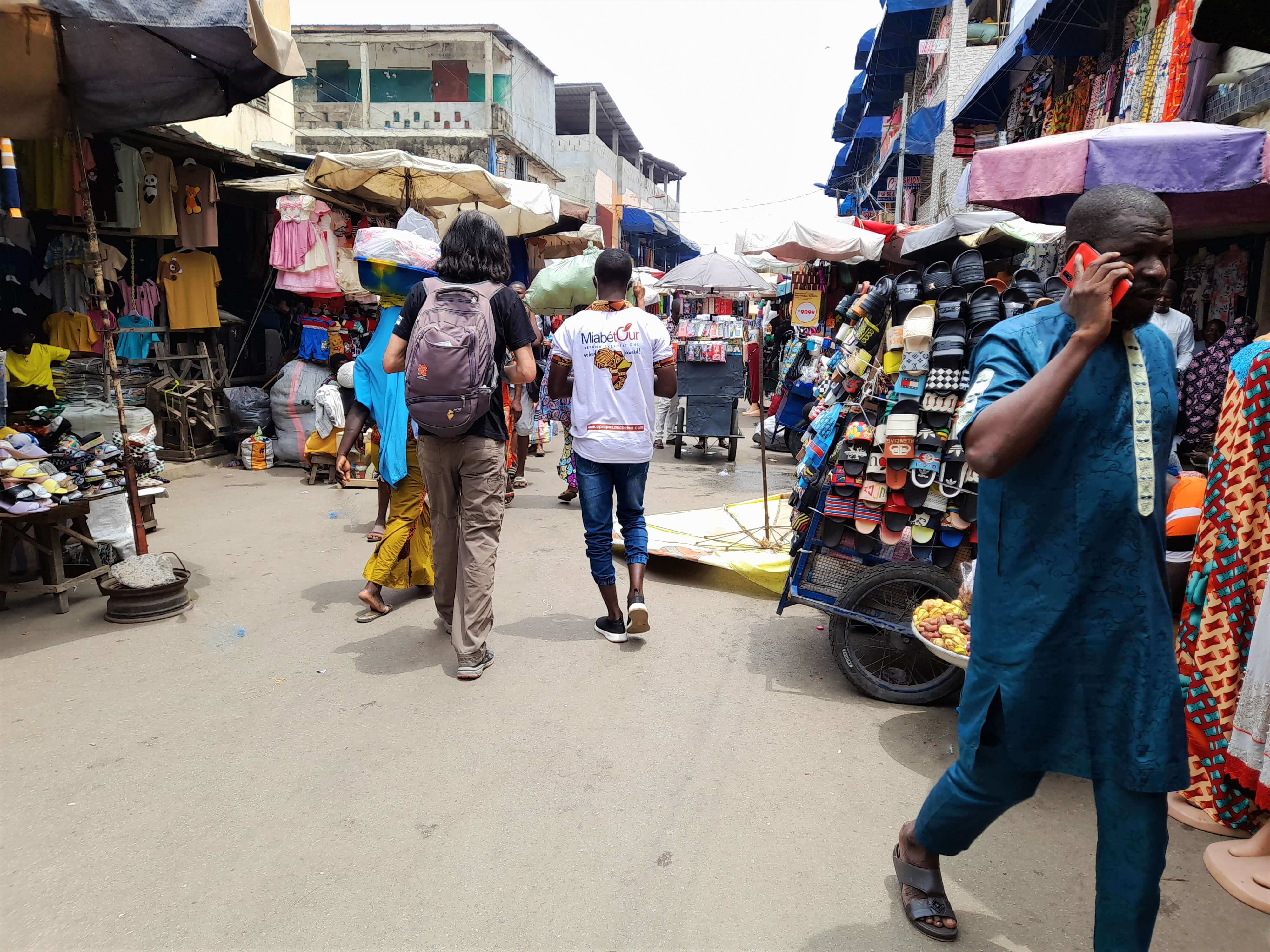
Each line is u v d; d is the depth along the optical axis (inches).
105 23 179.3
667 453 450.3
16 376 237.8
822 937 86.5
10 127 187.9
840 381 148.8
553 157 1264.8
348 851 99.4
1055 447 68.1
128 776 115.5
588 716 135.6
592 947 84.5
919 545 139.4
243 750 122.8
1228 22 96.0
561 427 536.4
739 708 140.2
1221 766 106.9
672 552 215.6
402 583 187.9
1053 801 114.8
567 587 205.5
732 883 94.8
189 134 326.6
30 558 199.6
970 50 654.5
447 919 88.2
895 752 126.3
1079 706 69.4
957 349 128.6
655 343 162.2
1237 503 106.3
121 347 332.5
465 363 138.3
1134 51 301.9
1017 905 92.2
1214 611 108.3
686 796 112.7
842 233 398.9
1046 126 408.5
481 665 150.9
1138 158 188.2
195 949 83.4
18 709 135.6
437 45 1049.5
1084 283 62.1
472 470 146.1
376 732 129.0
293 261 351.6
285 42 183.2
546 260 535.5
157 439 352.5
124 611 175.2
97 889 92.1
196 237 349.7
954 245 380.2
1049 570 68.8
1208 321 299.0
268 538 246.5
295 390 356.2
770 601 199.2
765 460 225.1
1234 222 226.1
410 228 201.9
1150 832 68.2
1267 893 92.8
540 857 98.8
